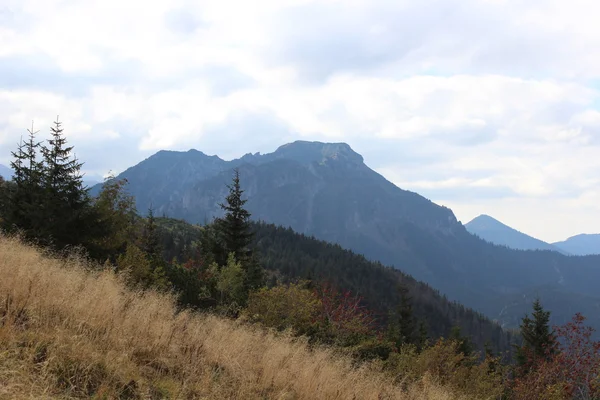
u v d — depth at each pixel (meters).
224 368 5.90
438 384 9.20
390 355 11.13
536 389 11.27
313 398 5.77
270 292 13.04
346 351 10.27
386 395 7.23
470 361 11.60
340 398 6.07
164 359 5.25
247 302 13.12
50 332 4.74
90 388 4.15
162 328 6.13
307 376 6.23
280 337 8.54
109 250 18.45
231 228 30.58
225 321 8.62
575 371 11.72
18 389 3.42
